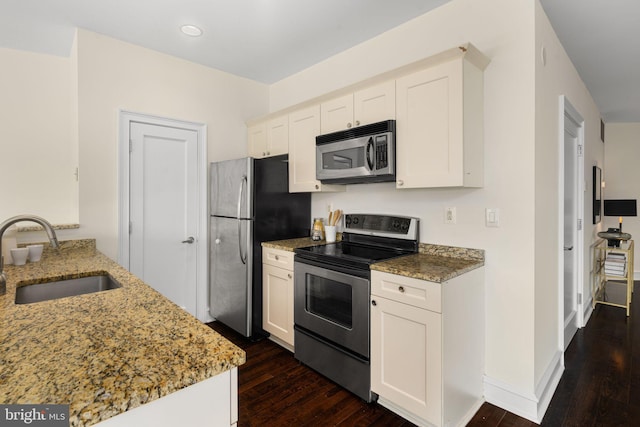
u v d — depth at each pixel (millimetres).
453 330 1713
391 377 1832
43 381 696
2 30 2383
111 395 654
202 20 2348
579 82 3115
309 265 2309
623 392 2078
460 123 1767
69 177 2758
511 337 1913
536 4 1828
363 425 1788
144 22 2367
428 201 2275
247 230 2729
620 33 2502
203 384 785
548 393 2008
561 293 2338
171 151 2967
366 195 2682
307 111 2709
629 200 4938
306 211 3133
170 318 1078
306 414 1876
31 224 2385
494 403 1968
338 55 2891
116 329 981
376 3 2146
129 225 2725
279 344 2766
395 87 2057
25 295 1618
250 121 3354
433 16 2225
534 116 1813
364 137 2156
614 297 4133
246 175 2723
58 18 2285
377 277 1886
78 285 1788
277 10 2225
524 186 1851
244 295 2762
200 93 3121
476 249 2033
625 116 4863
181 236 3037
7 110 2525
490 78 1965
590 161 3713
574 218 3027
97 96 2539
